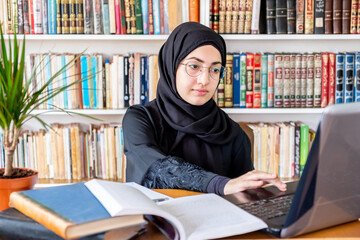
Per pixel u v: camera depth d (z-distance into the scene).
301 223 0.82
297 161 2.38
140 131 1.54
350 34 2.25
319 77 2.31
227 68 2.29
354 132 0.77
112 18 2.24
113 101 2.32
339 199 0.83
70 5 2.22
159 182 1.33
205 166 1.65
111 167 2.37
